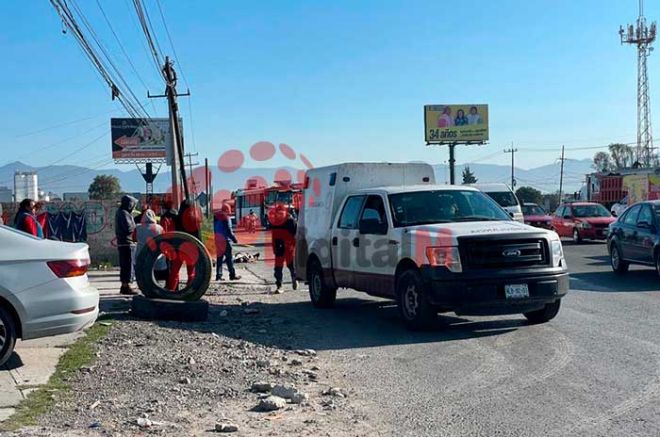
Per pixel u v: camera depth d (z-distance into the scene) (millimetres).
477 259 10023
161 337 10156
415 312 10500
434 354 9070
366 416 6574
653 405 6559
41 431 5977
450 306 9992
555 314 10766
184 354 9156
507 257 10086
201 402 7078
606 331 10031
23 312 7902
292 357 9219
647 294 13688
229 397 7270
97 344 9461
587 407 6578
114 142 64125
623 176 45875
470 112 70750
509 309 10109
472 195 11969
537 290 10070
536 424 6156
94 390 7340
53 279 8070
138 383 7688
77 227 22281
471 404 6832
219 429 6141
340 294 16000
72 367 8172
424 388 7488
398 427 6215
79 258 8336
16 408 6613
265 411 6766
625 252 16922
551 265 10281
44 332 8008
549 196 86688
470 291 9867
